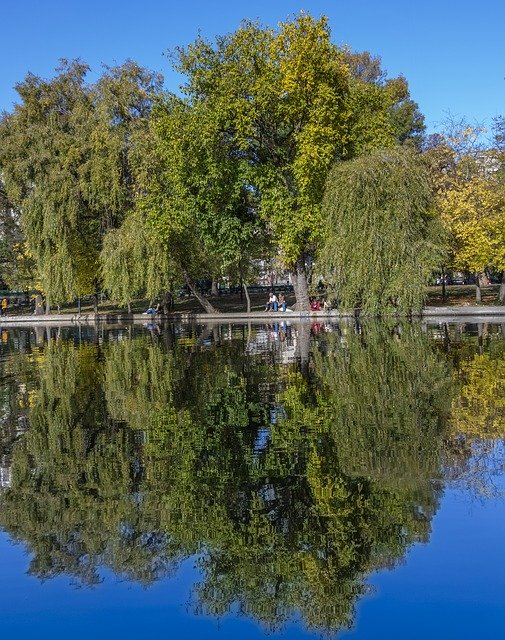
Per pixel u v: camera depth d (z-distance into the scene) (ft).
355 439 30.27
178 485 24.82
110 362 67.31
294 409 37.88
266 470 26.07
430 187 96.02
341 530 19.85
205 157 113.50
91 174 138.10
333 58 109.50
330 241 92.63
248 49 109.70
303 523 20.51
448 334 81.05
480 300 134.62
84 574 18.12
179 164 114.93
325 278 95.50
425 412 35.35
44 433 34.68
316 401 40.04
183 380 51.70
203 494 23.72
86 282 158.92
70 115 153.17
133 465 27.81
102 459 28.94
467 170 134.41
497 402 37.11
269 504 22.34
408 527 19.81
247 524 20.77
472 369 49.57
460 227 122.93
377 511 21.15
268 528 20.38
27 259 180.34
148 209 129.59
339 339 82.23
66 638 14.92
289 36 106.73
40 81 156.97
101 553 19.36
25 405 43.45
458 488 22.97
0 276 195.83
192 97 115.55
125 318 160.97
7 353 82.79
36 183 143.95
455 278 208.64
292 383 47.42
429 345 68.44
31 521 21.86
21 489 25.12
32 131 147.23
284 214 111.96
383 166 90.63
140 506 22.84
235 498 23.12
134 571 18.25
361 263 88.74
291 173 117.39
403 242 88.33
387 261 88.58
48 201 140.15
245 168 113.80
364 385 44.91
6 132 154.30
